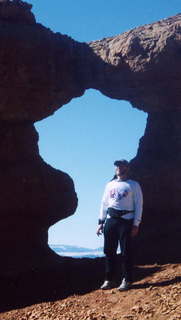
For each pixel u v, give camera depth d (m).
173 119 16.91
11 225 15.01
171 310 8.45
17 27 14.59
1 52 14.16
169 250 14.17
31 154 15.83
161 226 15.80
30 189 15.21
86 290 10.74
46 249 15.65
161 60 14.66
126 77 15.28
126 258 9.89
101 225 10.20
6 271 13.89
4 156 15.29
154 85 15.30
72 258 15.70
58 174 16.05
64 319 8.95
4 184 14.88
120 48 15.06
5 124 15.48
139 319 8.38
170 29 14.92
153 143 17.14
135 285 10.10
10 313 10.05
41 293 11.10
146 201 15.98
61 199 15.88
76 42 16.08
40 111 15.30
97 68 15.70
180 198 16.02
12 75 14.43
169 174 16.09
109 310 9.08
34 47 14.54
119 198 9.93
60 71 15.23
